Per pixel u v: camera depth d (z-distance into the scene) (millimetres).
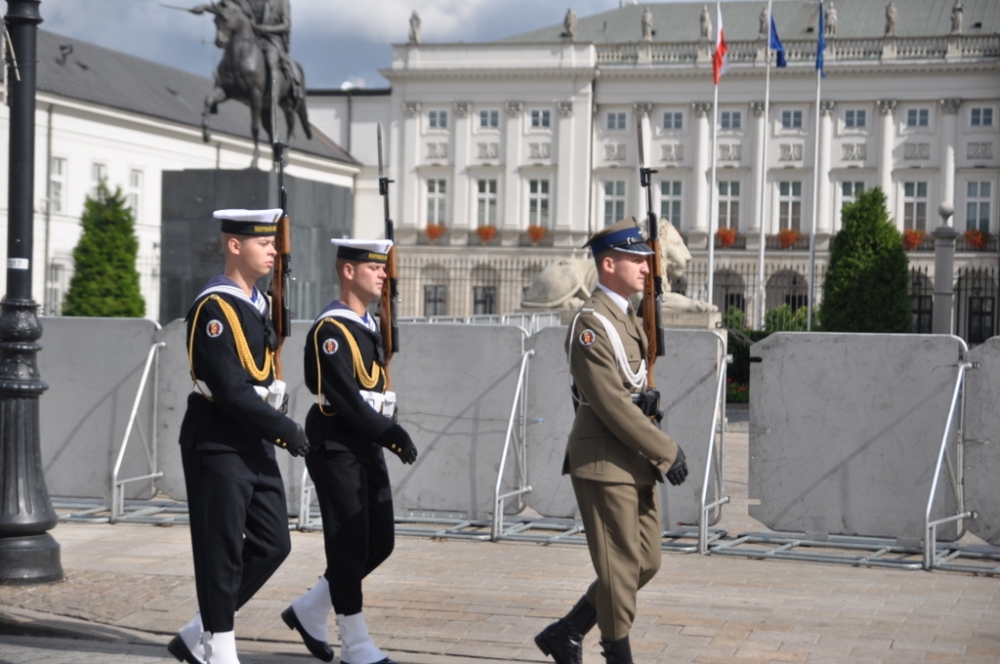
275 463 7074
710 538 11078
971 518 10477
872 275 41625
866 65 68188
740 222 70625
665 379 11102
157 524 11859
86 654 7668
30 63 9266
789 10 74625
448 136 74125
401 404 11898
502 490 11672
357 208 76312
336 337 7160
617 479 6477
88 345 12516
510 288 73375
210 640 6836
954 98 67750
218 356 6695
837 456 10727
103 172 58406
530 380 11594
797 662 7215
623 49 71688
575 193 72312
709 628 7945
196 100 67250
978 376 10406
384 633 7910
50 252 55219
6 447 9219
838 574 9766
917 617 8289
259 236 6895
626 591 6469
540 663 7340
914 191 68812
